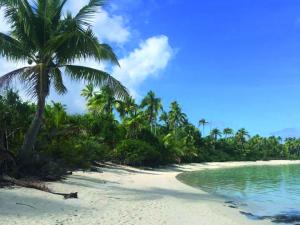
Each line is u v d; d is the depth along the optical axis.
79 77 22.42
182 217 15.25
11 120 24.36
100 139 46.69
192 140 98.12
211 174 57.50
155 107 77.25
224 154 119.25
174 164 76.31
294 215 18.64
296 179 47.28
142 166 56.38
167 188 27.58
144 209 16.16
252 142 150.75
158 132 82.12
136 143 53.62
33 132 21.66
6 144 23.06
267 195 28.00
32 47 21.98
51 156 27.69
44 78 21.42
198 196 24.11
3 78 21.14
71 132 33.03
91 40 20.44
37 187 17.84
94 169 35.84
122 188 24.02
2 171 19.94
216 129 126.00
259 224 15.67
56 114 30.61
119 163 51.44
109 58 22.28
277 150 160.12
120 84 22.69
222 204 21.09
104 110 58.53
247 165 105.44
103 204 16.28
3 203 13.93
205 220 15.10
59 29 21.95
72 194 16.97
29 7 21.62
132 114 61.34
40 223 11.65
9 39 21.58
